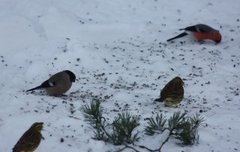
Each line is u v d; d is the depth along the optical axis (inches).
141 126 308.5
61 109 332.2
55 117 314.3
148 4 574.2
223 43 505.4
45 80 404.8
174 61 453.7
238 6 587.8
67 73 372.5
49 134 291.4
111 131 298.4
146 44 492.1
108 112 331.6
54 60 432.8
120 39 496.7
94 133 294.5
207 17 561.3
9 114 319.6
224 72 431.5
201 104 360.5
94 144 281.0
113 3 565.9
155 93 381.7
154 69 435.2
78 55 442.9
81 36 486.3
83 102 349.7
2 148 280.5
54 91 369.4
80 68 427.8
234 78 418.9
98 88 390.9
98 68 431.2
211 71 433.4
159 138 293.3
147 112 335.3
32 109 328.8
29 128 275.9
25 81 402.9
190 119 312.5
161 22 542.9
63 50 446.6
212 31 501.4
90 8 545.3
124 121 282.7
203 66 443.5
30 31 480.4
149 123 299.7
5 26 482.6
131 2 573.6
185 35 504.7
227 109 350.3
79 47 451.5
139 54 465.7
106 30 506.0
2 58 440.1
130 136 282.7
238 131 309.4
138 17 545.3
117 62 444.5
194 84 402.0
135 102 358.9
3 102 342.6
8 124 303.7
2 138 290.5
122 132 281.3
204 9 576.1
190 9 574.9
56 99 355.9
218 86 398.9
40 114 318.3
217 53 476.1
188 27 508.4
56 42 462.3
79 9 538.6
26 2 528.4
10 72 415.5
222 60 458.3
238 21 554.3
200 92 386.6
